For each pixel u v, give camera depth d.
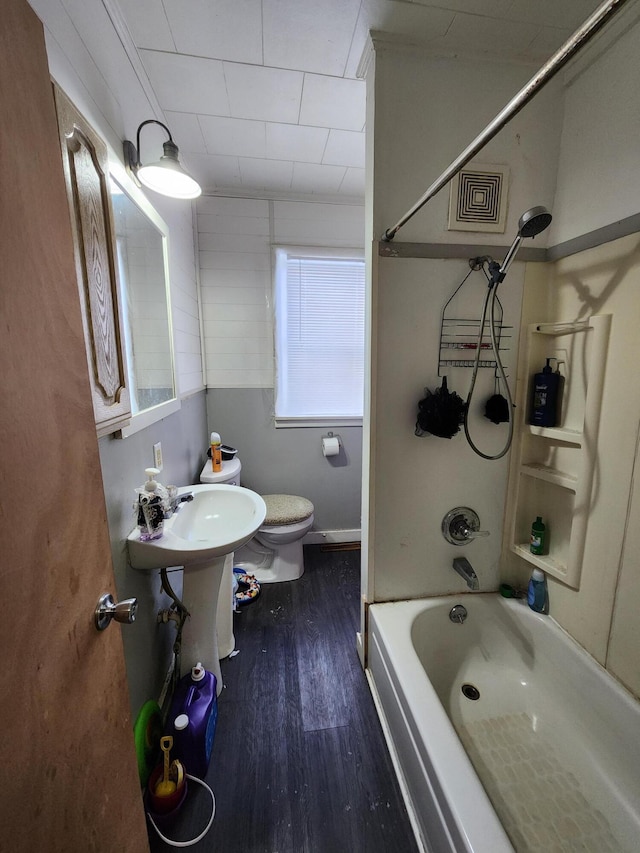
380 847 0.96
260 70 1.30
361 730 1.27
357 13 1.07
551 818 0.96
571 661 1.22
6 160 0.46
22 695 0.46
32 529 0.49
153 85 1.37
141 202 1.25
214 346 2.36
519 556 1.50
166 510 1.21
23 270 0.48
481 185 1.26
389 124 1.20
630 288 1.04
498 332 1.36
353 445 2.57
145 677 1.18
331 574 2.27
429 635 1.43
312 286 2.37
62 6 0.79
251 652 1.64
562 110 1.25
